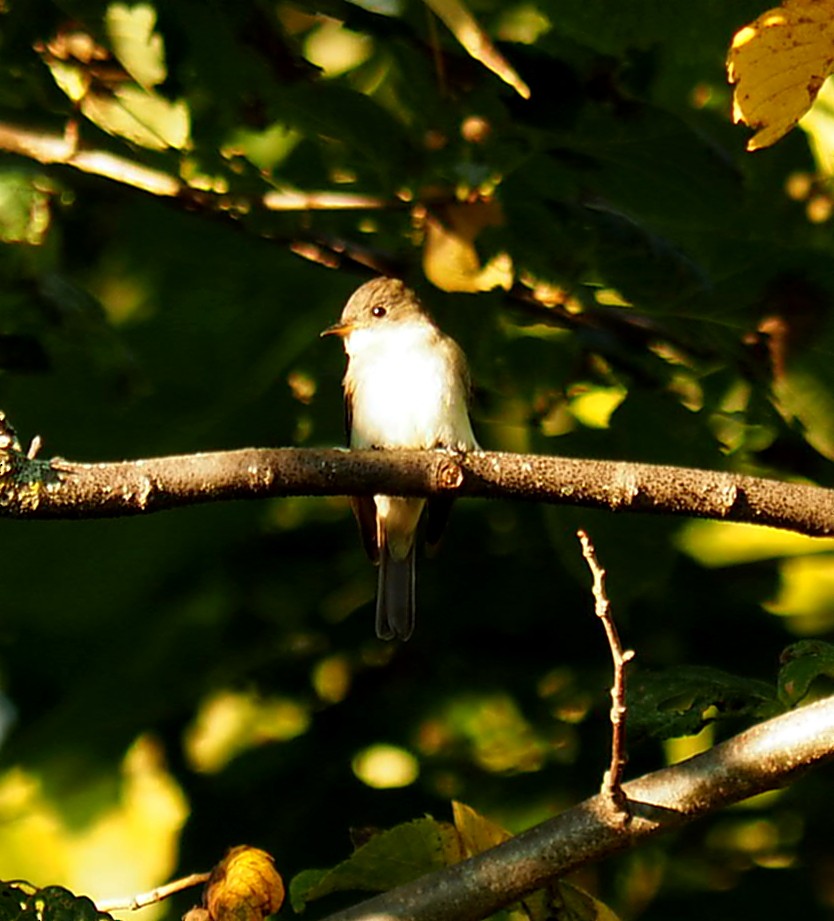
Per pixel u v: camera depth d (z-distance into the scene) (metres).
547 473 7.50
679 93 10.60
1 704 13.12
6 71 9.77
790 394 10.51
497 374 11.09
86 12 9.07
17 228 9.64
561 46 10.20
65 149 10.05
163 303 13.22
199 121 9.71
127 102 9.62
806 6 6.52
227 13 9.08
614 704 6.79
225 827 12.58
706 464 11.36
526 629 12.87
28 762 13.05
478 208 9.63
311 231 10.92
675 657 12.54
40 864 12.95
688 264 10.20
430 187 9.67
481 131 9.62
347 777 12.58
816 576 12.65
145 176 10.17
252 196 10.21
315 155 10.88
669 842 12.08
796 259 10.41
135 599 12.95
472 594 12.97
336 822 12.40
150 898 7.00
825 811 12.08
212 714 13.05
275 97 9.48
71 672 13.10
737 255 10.38
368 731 12.74
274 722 12.94
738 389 11.12
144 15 9.02
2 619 12.83
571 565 11.42
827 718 7.08
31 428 12.42
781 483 7.72
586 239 10.02
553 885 7.36
